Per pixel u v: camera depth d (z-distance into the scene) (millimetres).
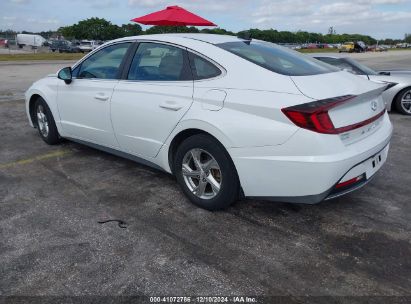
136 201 3812
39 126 5656
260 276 2674
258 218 3469
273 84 3111
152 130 3828
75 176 4445
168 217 3488
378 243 3070
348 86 3246
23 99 9734
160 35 4027
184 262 2826
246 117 3098
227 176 3314
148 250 2973
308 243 3072
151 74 3898
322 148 2844
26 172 4562
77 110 4727
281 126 2938
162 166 3934
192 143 3469
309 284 2596
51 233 3205
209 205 3543
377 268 2762
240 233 3221
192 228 3299
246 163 3135
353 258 2879
